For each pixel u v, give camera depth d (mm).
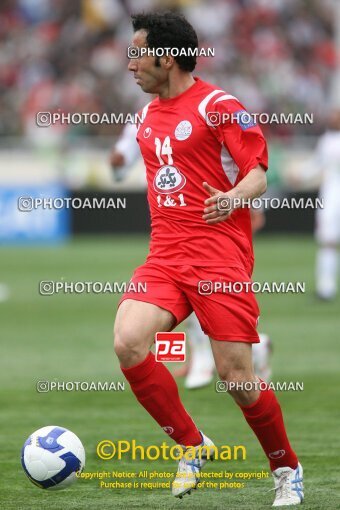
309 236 76750
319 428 23281
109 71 87688
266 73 88000
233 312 16516
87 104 84375
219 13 91188
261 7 91938
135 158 22906
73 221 75812
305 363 31969
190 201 16781
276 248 69500
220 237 16719
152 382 16641
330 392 27500
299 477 17156
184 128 16688
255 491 18172
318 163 47781
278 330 38875
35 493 18078
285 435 16984
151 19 16875
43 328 39781
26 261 62594
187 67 16953
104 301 47969
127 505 17266
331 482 18547
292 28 91688
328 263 47750
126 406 25906
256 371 25312
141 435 22641
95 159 75188
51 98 84688
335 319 41844
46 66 88000
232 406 25766
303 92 88062
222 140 16578
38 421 24172
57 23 91062
